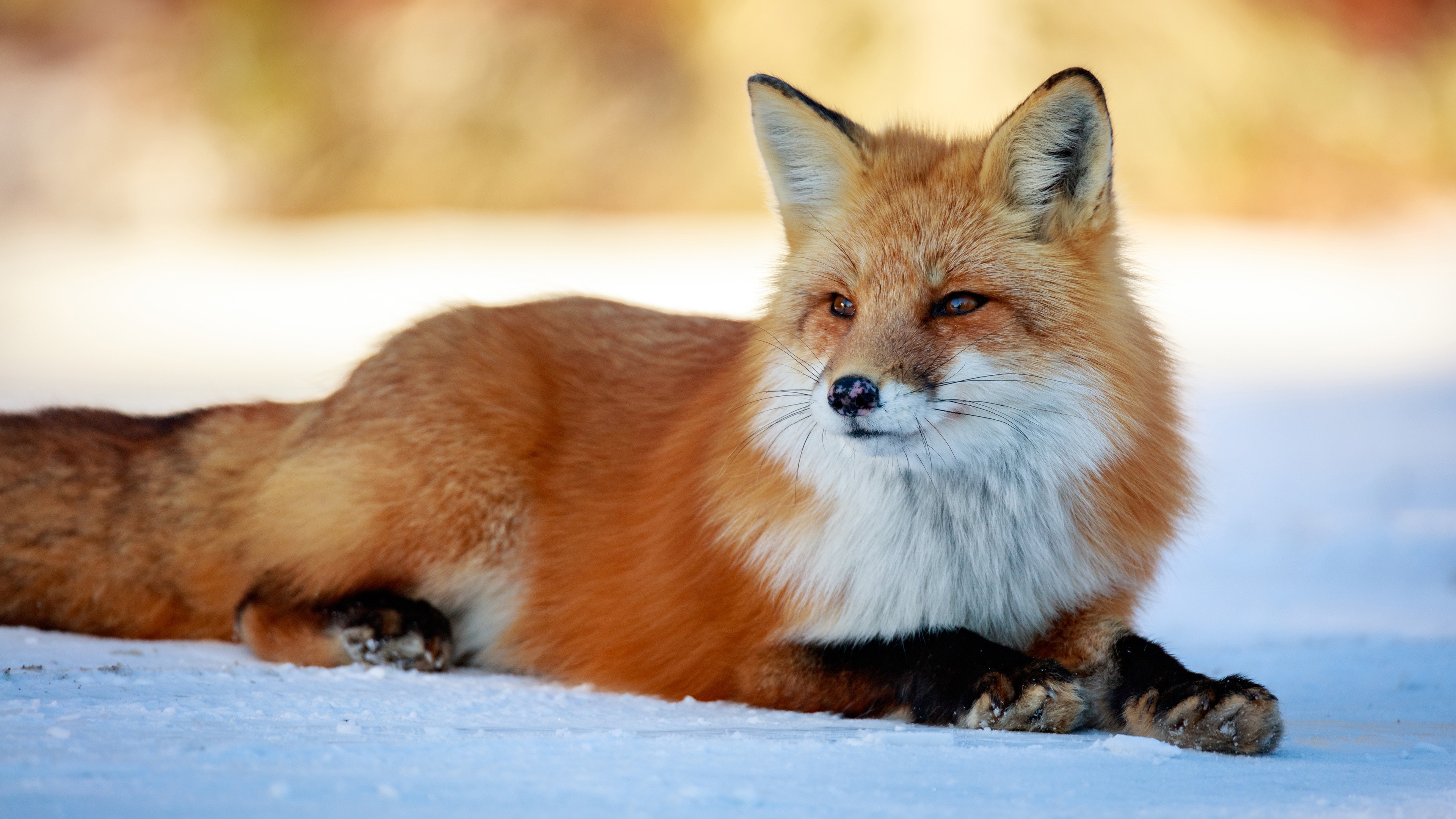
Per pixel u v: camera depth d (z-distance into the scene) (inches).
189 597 395.2
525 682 359.9
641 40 2659.9
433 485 369.7
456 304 423.5
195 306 1625.2
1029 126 322.3
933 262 321.7
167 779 197.2
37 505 391.5
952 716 288.4
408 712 279.4
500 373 388.2
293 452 389.1
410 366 386.9
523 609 379.6
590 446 386.3
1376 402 1111.0
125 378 1127.6
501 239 2162.9
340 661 357.7
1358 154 2620.6
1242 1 2751.0
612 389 399.2
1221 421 1035.3
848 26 2549.2
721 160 2536.9
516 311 413.1
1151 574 327.0
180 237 2305.6
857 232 335.0
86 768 202.2
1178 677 281.3
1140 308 345.1
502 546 378.0
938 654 300.0
